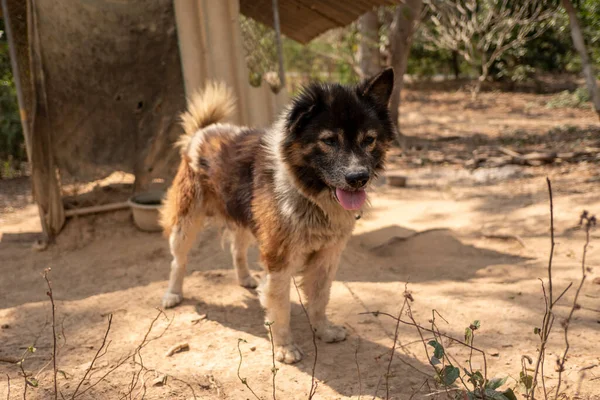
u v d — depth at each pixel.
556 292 2.00
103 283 2.22
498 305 1.93
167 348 1.77
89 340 1.82
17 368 1.68
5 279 2.27
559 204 2.80
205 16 2.57
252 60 2.77
